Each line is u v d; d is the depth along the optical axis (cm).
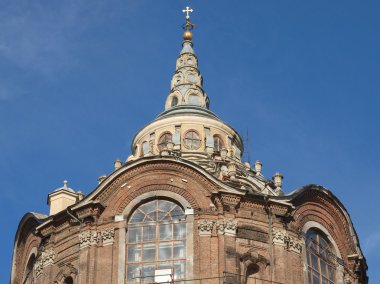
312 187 6538
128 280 5988
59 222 6444
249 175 7025
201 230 6069
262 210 6275
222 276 5888
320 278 6350
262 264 6072
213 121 7556
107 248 6106
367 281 6844
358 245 6744
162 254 6050
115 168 6769
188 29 8512
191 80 8075
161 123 7544
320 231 6531
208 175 6250
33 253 6688
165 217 6172
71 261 6234
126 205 6234
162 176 6291
